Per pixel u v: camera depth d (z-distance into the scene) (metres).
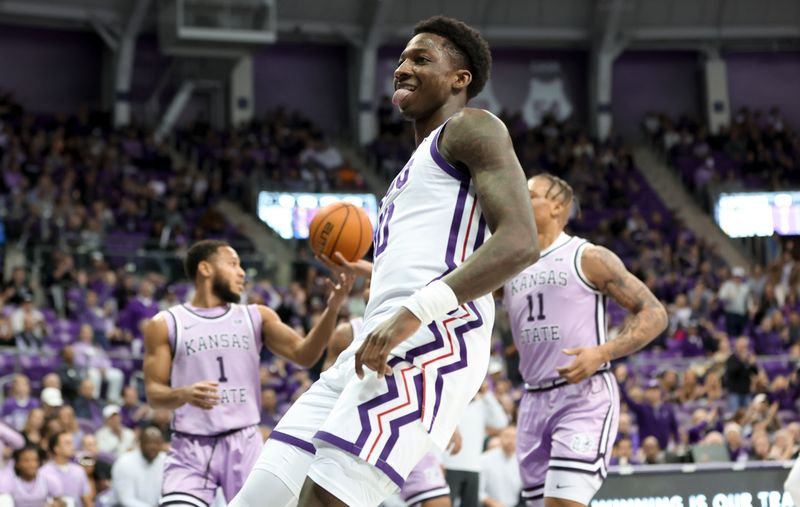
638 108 28.91
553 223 4.91
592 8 27.33
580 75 28.39
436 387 2.74
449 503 6.25
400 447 2.69
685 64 29.09
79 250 16.38
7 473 8.05
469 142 2.75
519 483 9.12
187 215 20.95
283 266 17.59
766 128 27.92
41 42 25.00
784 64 28.95
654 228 24.06
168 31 21.94
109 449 10.08
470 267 2.61
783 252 23.34
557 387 4.78
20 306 14.36
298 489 3.26
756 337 16.98
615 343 4.57
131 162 22.30
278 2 25.64
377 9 25.56
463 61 3.02
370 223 4.12
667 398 12.60
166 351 4.95
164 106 25.56
